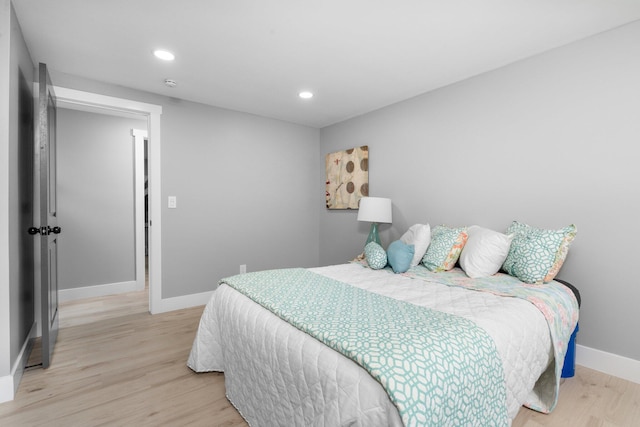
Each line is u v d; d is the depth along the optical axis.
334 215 4.20
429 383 0.98
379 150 3.55
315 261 4.43
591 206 2.08
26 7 1.79
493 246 2.21
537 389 1.75
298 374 1.24
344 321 1.35
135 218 4.12
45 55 2.36
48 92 2.18
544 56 2.29
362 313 1.46
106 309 3.35
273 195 4.00
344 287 1.93
